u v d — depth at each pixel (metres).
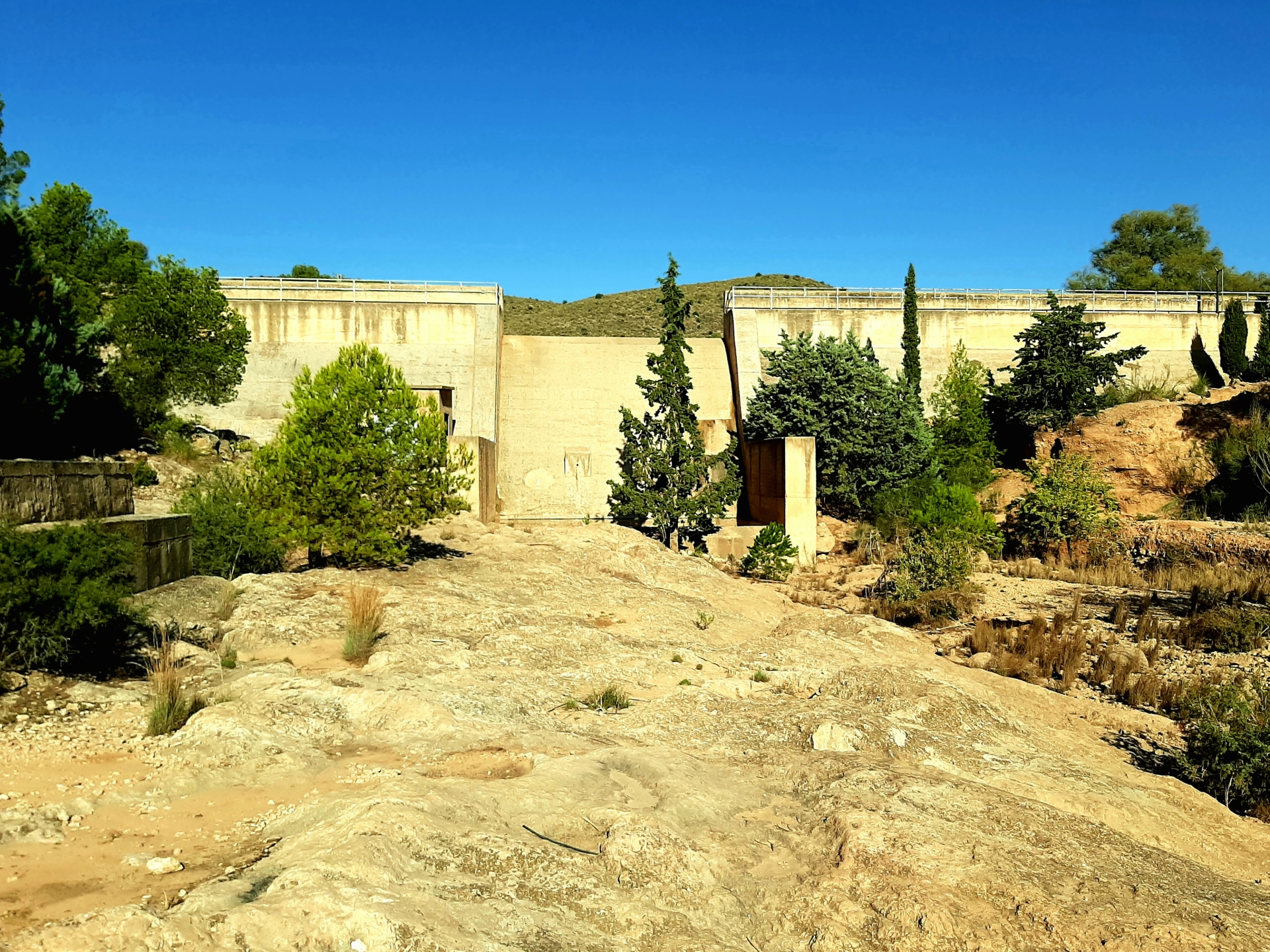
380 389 21.45
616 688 13.97
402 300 45.28
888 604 25.38
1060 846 8.82
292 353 44.00
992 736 12.99
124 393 30.42
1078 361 41.22
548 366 46.66
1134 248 74.44
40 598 10.90
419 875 6.83
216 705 10.69
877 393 39.34
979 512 35.16
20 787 8.28
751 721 12.59
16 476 15.13
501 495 39.91
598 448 42.38
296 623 15.51
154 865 6.91
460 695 11.70
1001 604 26.06
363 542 20.33
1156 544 31.09
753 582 28.62
